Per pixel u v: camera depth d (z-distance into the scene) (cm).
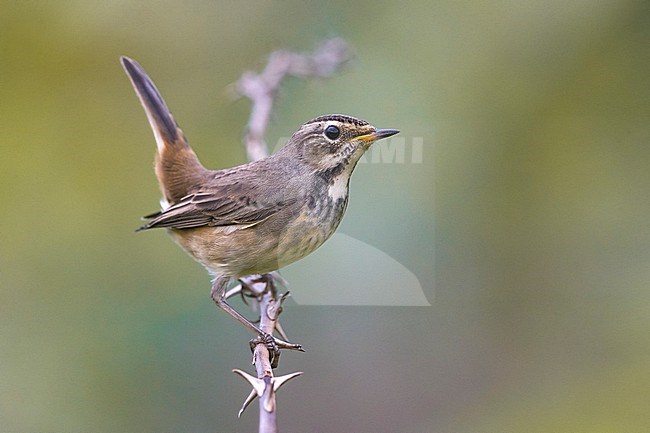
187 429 1091
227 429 1101
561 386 1163
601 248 1211
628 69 1202
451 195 1201
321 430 1190
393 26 1256
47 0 1283
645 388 1109
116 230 1245
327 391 1204
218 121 1304
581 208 1214
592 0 1188
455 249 1208
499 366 1202
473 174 1209
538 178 1218
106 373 1098
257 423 1105
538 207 1218
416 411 1191
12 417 1053
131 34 1305
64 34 1290
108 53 1305
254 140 962
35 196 1253
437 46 1238
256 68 1305
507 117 1217
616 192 1209
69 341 1123
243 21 1313
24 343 1121
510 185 1215
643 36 1193
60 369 1095
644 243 1200
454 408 1190
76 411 1068
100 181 1281
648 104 1202
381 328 1210
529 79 1212
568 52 1206
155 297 1163
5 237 1219
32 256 1212
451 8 1239
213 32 1316
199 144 1297
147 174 1290
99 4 1288
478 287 1212
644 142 1205
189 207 905
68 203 1252
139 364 1109
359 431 1196
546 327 1201
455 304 1209
